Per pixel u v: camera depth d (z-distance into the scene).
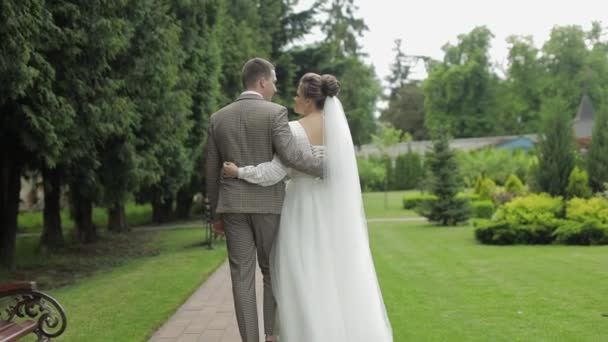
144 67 10.92
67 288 8.23
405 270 8.71
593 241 11.68
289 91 30.97
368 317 3.45
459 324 5.26
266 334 3.77
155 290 7.41
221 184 3.65
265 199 3.57
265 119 3.53
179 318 5.74
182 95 13.19
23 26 7.07
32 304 4.02
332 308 3.48
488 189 21.67
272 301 3.78
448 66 59.44
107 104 9.28
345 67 34.88
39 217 26.09
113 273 9.60
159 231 18.81
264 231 3.61
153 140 12.56
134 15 10.54
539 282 7.43
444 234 14.53
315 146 3.68
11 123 8.30
